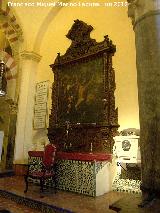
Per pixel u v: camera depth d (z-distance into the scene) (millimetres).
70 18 7727
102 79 6238
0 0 8508
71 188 5016
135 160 4828
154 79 2969
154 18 3191
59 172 5332
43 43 8391
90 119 6211
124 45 6152
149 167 2797
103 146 5758
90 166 4793
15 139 7629
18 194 4645
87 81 6598
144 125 2982
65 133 6691
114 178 5297
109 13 6707
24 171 7113
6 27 8984
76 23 7332
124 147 5031
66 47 7641
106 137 5758
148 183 2766
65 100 7027
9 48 9438
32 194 4672
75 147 6289
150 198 2631
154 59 3031
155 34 3121
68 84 7098
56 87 7375
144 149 2928
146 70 3088
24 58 8086
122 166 5484
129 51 6016
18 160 7324
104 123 5848
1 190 5078
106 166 5062
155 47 3070
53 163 5078
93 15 7074
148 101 2971
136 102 5602
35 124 7723
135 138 4926
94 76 6457
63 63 7320
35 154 5910
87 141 6113
